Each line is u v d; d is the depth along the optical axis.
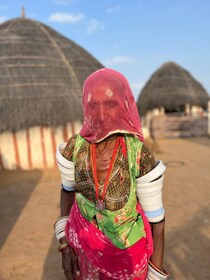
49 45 10.15
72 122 8.98
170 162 9.74
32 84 8.92
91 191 1.51
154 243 1.60
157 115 16.78
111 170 1.46
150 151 1.48
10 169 8.85
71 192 1.76
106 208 1.48
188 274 3.51
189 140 14.73
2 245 4.37
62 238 1.75
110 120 1.39
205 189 6.63
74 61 10.14
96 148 1.50
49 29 10.88
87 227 1.56
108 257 1.52
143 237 1.55
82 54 10.76
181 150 11.92
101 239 1.51
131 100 1.46
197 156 10.55
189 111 17.47
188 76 18.28
